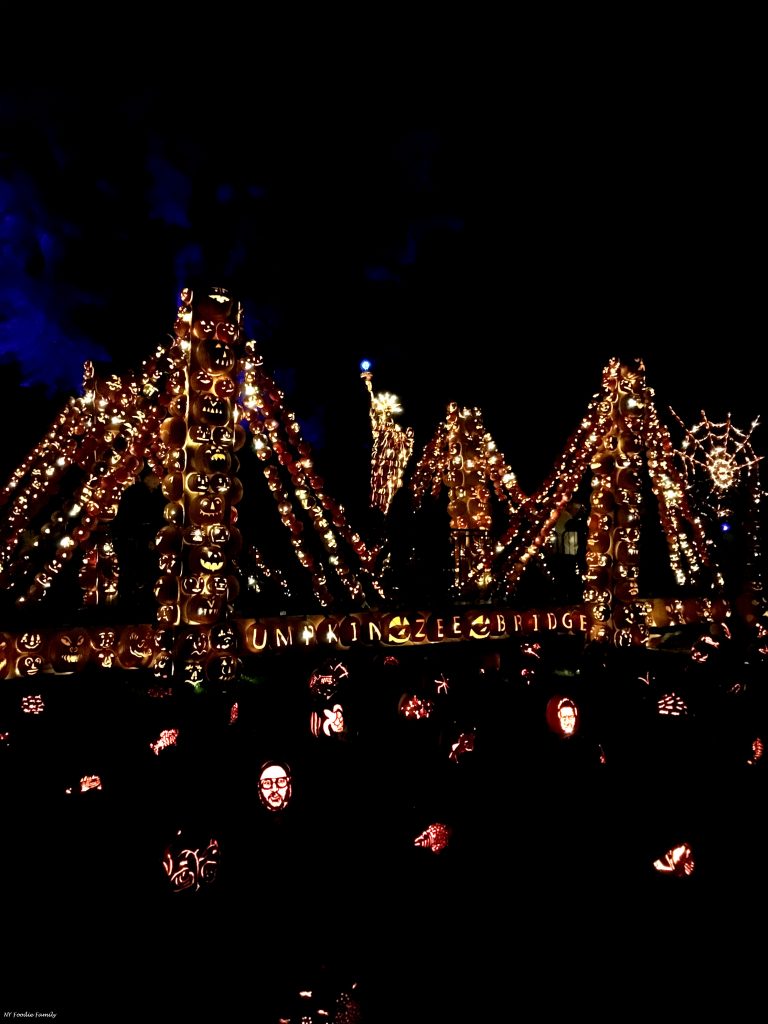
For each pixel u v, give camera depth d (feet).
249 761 18.39
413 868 14.75
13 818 15.80
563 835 16.12
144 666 22.45
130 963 11.82
